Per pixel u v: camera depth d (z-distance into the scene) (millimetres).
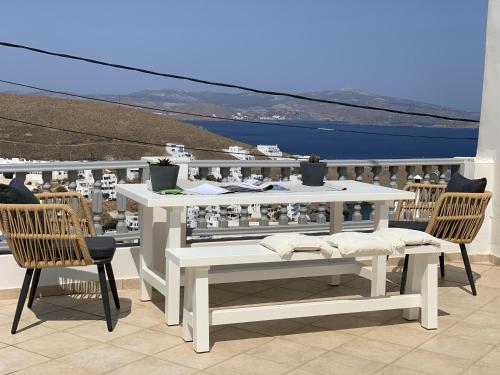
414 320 3967
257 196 3861
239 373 3070
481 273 5348
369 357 3320
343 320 3957
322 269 4242
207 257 3258
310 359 3275
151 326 3791
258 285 4891
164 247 4723
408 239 3637
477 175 5766
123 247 4664
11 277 4336
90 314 4016
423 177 6051
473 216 4484
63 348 3389
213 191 3961
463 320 4016
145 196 3766
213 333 3676
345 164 5582
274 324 3857
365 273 4301
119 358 3250
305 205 5508
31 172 4422
